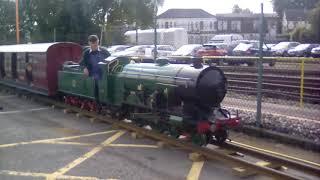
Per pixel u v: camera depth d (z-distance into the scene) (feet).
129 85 36.65
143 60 42.65
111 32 134.10
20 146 32.45
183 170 26.45
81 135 35.83
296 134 33.09
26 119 43.24
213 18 261.44
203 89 29.48
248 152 29.17
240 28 244.42
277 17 237.66
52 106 51.29
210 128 29.09
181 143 30.89
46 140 34.19
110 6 136.36
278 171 24.88
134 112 37.11
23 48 61.26
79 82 45.44
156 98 32.81
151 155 29.71
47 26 134.00
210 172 25.99
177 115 30.91
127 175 25.70
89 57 42.47
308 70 53.06
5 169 26.99
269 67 59.36
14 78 64.59
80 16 131.64
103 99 40.47
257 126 35.22
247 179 24.75
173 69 31.96
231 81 54.75
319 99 43.57
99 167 27.27
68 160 28.78
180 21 272.10
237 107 43.70
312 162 27.55
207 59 52.24
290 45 135.13
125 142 33.32
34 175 25.84
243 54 117.29
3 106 52.13
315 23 166.50
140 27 144.36
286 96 48.21
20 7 143.23
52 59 52.13
